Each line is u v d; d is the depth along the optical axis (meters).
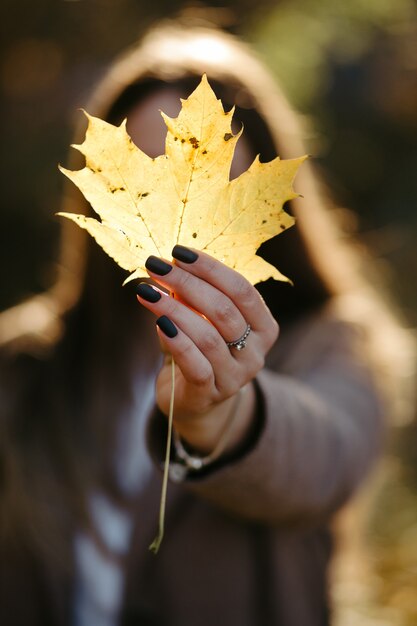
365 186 4.13
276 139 1.18
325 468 0.98
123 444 1.14
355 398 1.09
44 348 1.23
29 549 1.12
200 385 0.75
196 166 0.71
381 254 3.89
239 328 0.74
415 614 2.09
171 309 0.72
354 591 2.07
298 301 1.22
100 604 1.11
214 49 1.17
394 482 2.76
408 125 4.32
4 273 2.88
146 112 1.10
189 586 1.08
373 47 3.87
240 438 0.90
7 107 2.87
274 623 1.08
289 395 0.95
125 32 2.72
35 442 1.15
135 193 0.71
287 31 2.72
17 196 2.83
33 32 2.76
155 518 1.10
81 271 1.24
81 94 2.73
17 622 1.12
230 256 0.73
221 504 0.95
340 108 4.11
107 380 1.17
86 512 1.12
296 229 1.21
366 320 1.25
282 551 1.08
